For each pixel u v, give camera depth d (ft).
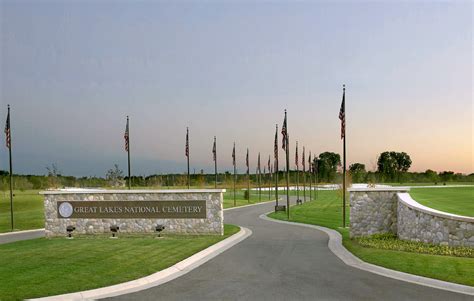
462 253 50.03
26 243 70.69
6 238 80.33
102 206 82.07
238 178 338.54
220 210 79.36
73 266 47.03
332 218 113.70
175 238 73.67
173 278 42.88
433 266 43.75
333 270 45.55
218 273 44.96
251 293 37.04
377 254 52.39
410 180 408.46
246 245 64.75
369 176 306.76
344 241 67.77
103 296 36.50
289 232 82.43
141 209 81.20
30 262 49.29
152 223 80.84
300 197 256.11
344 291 37.06
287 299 35.06
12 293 36.52
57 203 82.89
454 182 393.91
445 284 38.04
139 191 81.25
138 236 77.77
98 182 270.87
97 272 44.19
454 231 54.65
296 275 43.50
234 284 40.24
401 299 34.32
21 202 167.73
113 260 50.67
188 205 80.02
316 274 43.75
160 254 55.16
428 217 58.59
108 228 81.92
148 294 37.09
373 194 71.05
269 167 240.12
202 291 37.91
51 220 82.74
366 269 45.60
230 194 278.46
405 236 64.64
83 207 82.38
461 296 34.73
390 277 41.55
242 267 47.91
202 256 54.80
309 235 77.25
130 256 53.47
